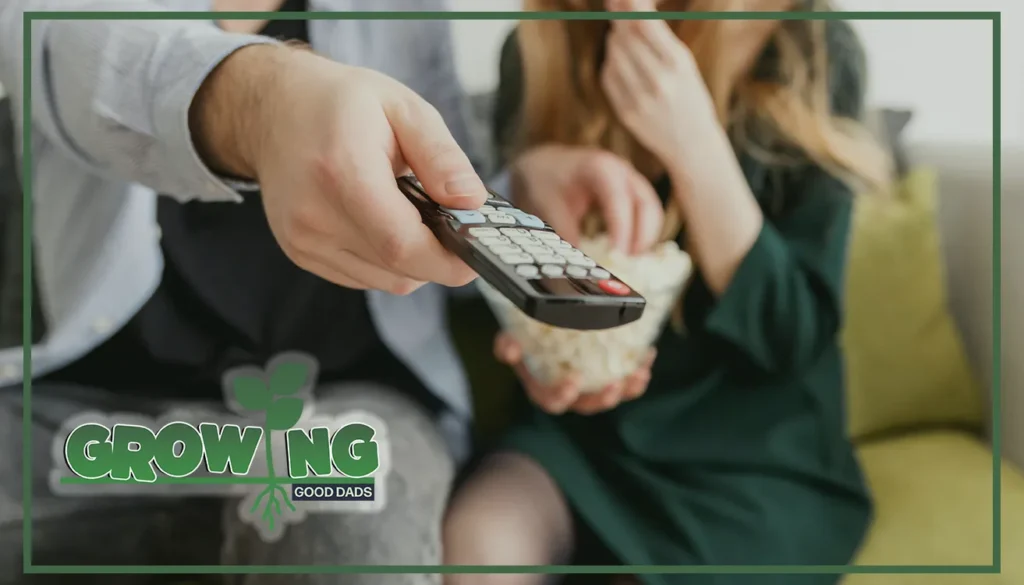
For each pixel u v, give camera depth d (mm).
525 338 690
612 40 726
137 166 529
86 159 562
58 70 523
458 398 723
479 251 349
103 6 556
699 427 698
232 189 528
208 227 704
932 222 725
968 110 753
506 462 686
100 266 668
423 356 720
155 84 485
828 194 718
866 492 663
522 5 737
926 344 715
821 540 636
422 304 726
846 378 711
